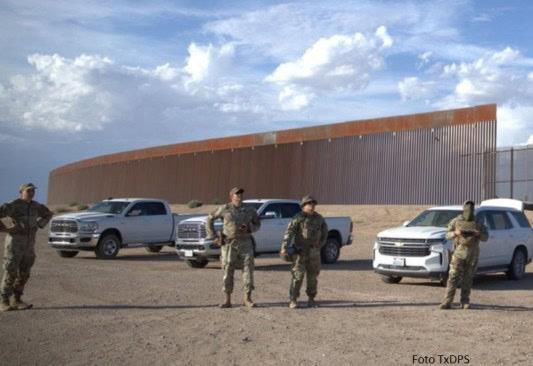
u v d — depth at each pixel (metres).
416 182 45.41
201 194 64.44
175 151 68.81
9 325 9.83
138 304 11.98
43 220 11.20
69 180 99.06
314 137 53.06
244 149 59.91
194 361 7.84
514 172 39.84
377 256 15.83
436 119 44.72
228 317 10.68
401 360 7.90
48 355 8.10
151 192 72.44
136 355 8.12
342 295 13.70
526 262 18.06
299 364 7.70
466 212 11.73
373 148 48.41
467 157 42.62
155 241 24.08
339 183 50.66
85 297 12.73
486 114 41.91
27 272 11.12
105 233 22.72
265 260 23.03
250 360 7.88
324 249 22.02
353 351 8.34
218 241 11.65
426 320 10.55
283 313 11.11
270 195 56.56
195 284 15.09
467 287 11.79
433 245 15.01
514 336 9.34
